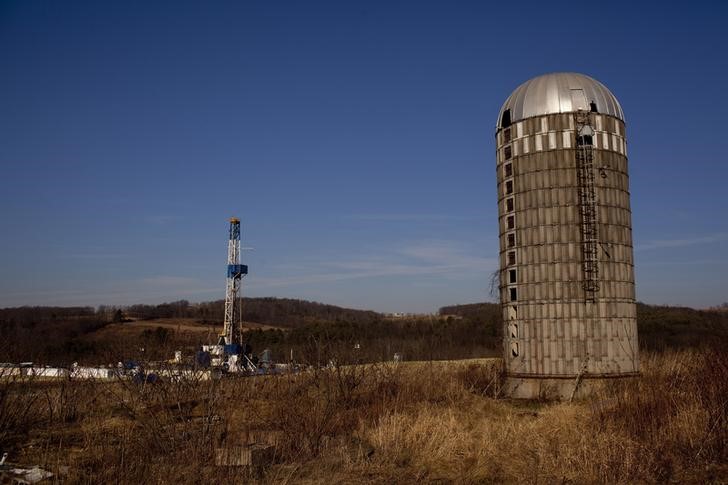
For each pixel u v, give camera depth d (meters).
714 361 19.48
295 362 28.75
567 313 33.56
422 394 28.03
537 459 16.48
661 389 19.20
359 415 22.19
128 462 15.02
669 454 15.70
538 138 35.06
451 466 16.39
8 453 16.33
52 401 22.50
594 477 14.76
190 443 16.11
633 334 34.34
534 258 34.69
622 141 35.53
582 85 35.34
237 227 69.75
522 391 34.12
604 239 34.06
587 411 21.52
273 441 17.33
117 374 22.23
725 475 14.52
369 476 15.40
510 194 36.53
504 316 36.66
